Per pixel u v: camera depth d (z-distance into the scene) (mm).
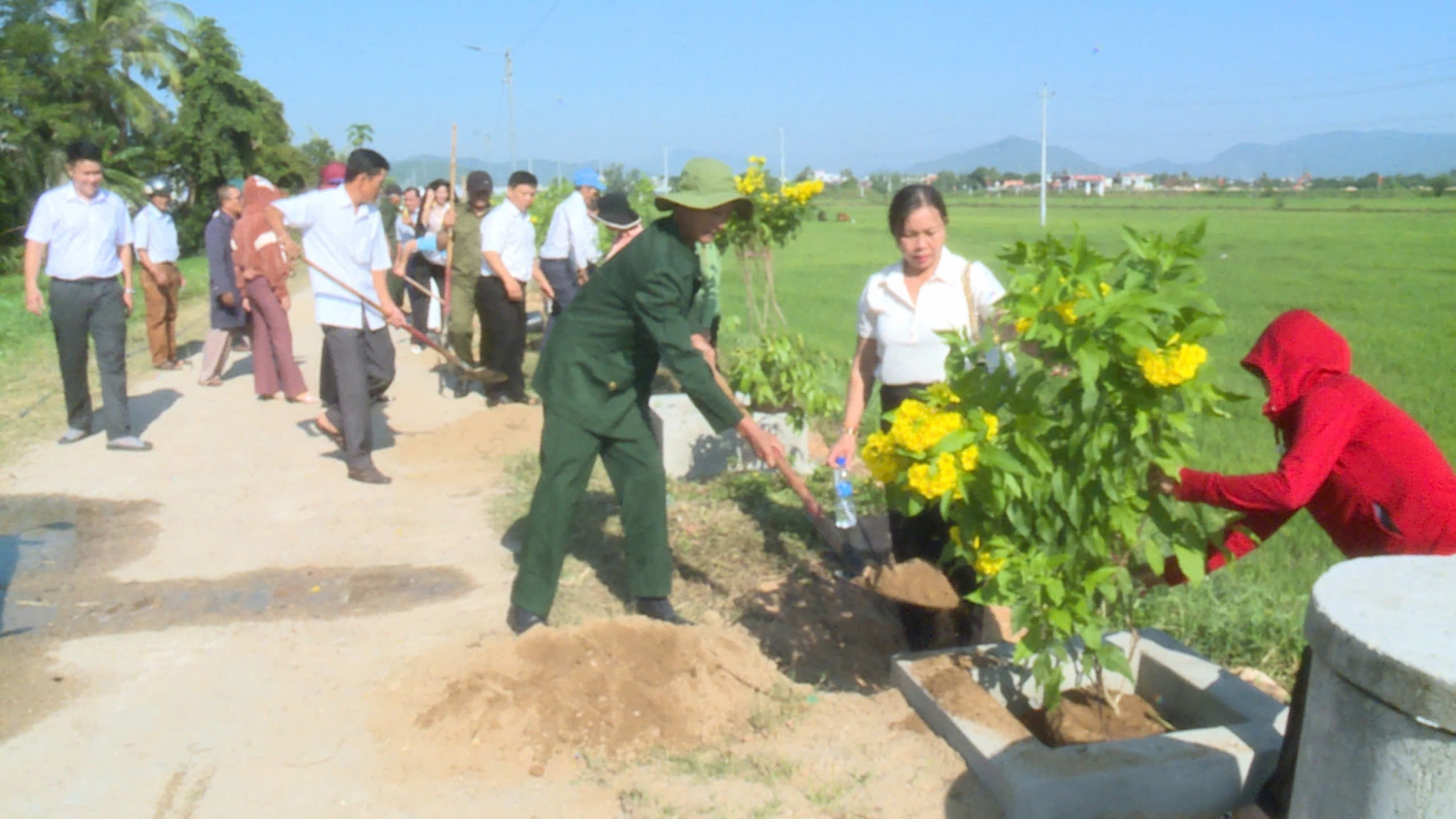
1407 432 3270
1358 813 2373
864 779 3795
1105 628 3799
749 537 6422
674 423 7539
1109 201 113125
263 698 4457
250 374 12391
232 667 4754
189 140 56094
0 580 5824
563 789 3809
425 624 5250
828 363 7980
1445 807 2193
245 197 10453
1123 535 3695
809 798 3713
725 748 4051
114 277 8523
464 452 8492
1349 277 27484
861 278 29734
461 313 10906
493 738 4059
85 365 8828
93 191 8430
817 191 8992
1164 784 3611
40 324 16312
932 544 4973
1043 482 3666
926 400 3941
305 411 10148
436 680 4465
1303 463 3234
